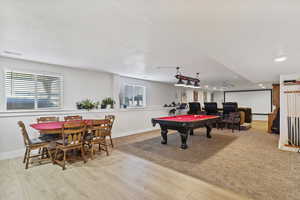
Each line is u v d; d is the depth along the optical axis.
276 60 3.01
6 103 3.51
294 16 1.49
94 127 3.36
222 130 6.62
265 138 5.14
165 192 2.07
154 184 2.27
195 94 10.87
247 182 2.31
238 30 1.85
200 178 2.44
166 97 8.21
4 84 3.46
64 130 2.82
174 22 1.80
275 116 5.97
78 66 4.36
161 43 2.56
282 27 1.73
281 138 4.12
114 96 5.50
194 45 2.56
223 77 6.06
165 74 5.57
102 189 2.15
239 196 1.97
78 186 2.22
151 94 7.34
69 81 4.49
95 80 5.08
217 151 3.77
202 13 1.55
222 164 2.97
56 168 2.82
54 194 2.04
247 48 2.41
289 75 4.34
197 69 4.64
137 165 2.95
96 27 2.02
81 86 4.75
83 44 2.66
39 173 2.62
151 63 3.96
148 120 6.76
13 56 3.39
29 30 2.13
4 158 3.30
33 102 3.90
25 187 2.20
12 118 3.43
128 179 2.42
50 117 3.77
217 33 1.96
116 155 3.51
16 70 3.60
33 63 3.85
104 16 1.74
